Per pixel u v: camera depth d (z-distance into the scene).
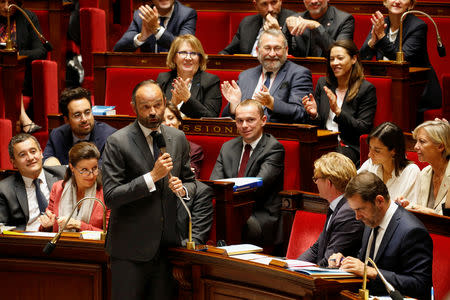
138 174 9.49
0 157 16.64
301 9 19.58
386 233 8.87
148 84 9.46
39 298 11.01
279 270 8.71
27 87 19.00
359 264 8.70
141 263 9.61
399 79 15.62
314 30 16.61
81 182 12.05
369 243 9.15
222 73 16.95
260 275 9.13
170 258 9.91
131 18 22.17
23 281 11.07
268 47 15.15
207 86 15.78
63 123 16.55
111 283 10.05
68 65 20.23
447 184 10.82
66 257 10.86
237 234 12.22
